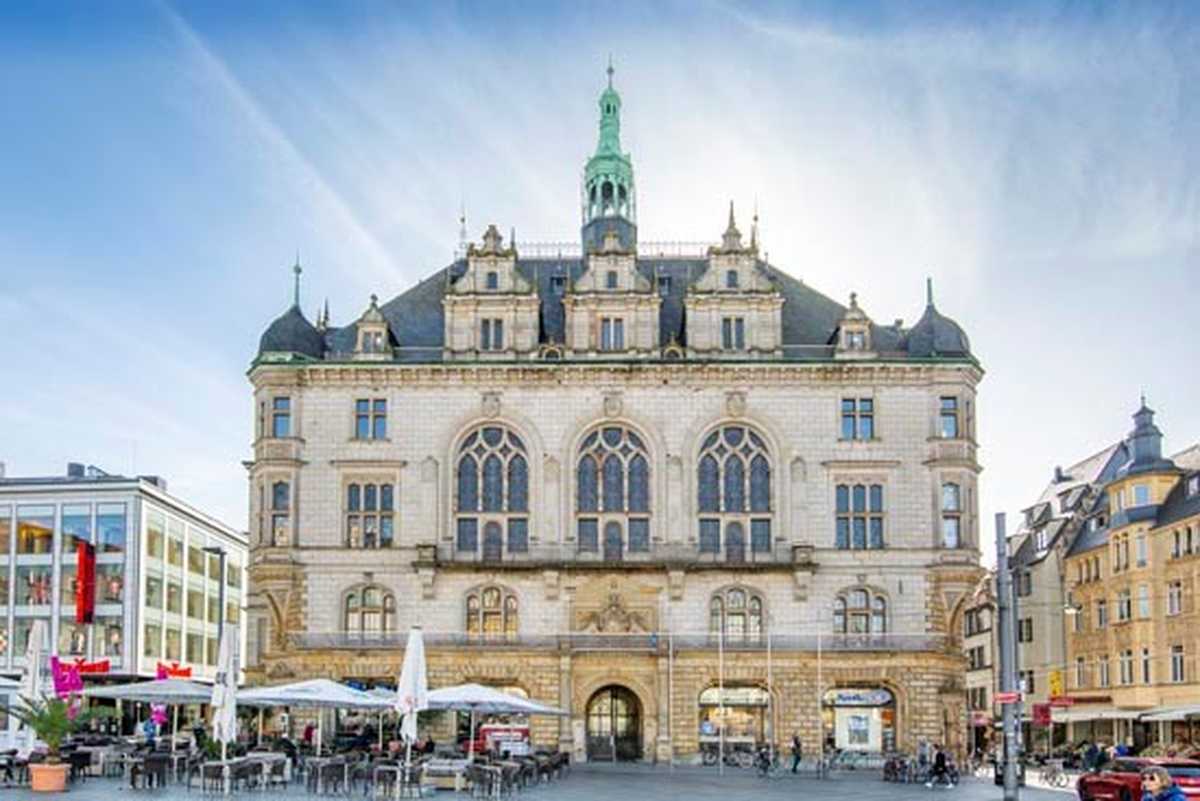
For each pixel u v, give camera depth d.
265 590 83.50
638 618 82.50
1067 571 106.19
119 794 49.44
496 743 71.75
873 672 81.62
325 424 84.88
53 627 101.25
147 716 103.06
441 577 83.31
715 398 85.00
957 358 84.31
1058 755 90.56
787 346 86.81
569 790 57.06
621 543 84.25
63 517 102.50
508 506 84.56
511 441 85.25
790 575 82.94
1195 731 85.44
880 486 84.12
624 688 83.25
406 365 84.81
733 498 84.56
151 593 105.69
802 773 75.94
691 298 86.00
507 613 83.12
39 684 56.00
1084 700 99.88
